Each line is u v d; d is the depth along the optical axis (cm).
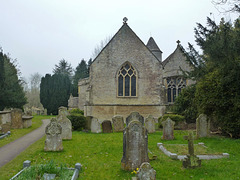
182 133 1614
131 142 775
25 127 1956
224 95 1357
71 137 1349
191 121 2014
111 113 2442
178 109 2097
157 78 2509
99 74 2472
